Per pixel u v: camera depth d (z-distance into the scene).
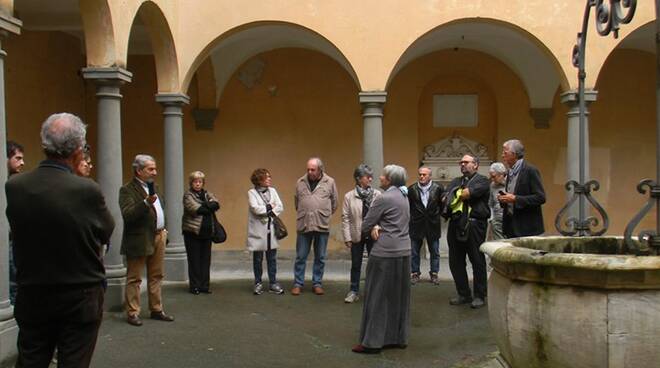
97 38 7.34
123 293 7.46
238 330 6.54
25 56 10.10
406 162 12.27
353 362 5.46
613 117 12.32
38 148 10.50
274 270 8.54
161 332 6.41
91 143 12.20
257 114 12.38
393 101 12.25
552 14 9.62
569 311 3.15
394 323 5.85
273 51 12.27
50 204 3.15
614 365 3.05
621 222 12.35
